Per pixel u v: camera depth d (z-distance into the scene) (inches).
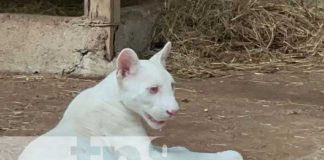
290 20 592.7
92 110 228.5
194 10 588.7
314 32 589.6
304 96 434.6
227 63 529.7
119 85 225.6
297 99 426.0
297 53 561.3
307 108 402.3
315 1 625.9
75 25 478.0
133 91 222.8
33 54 479.5
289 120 371.9
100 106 228.4
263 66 523.5
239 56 546.0
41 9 554.6
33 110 382.9
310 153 312.3
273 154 311.0
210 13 586.2
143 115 225.3
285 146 323.3
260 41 569.0
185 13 586.9
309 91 449.4
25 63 479.5
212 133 343.9
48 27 480.4
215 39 571.8
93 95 231.9
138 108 224.2
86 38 474.0
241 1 595.8
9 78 463.8
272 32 573.6
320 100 425.4
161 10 584.1
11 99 406.9
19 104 395.5
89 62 473.4
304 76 494.9
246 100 418.9
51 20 480.4
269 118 375.6
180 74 495.2
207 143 326.6
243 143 327.9
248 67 520.4
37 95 418.3
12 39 482.9
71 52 475.2
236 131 348.5
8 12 541.6
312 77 491.8
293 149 318.7
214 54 546.3
